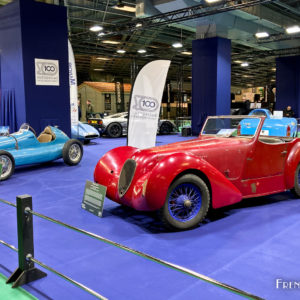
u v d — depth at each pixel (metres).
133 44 18.89
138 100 6.25
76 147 7.34
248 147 3.74
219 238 3.00
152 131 6.46
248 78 38.22
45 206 4.15
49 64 8.59
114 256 2.66
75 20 14.23
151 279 2.28
